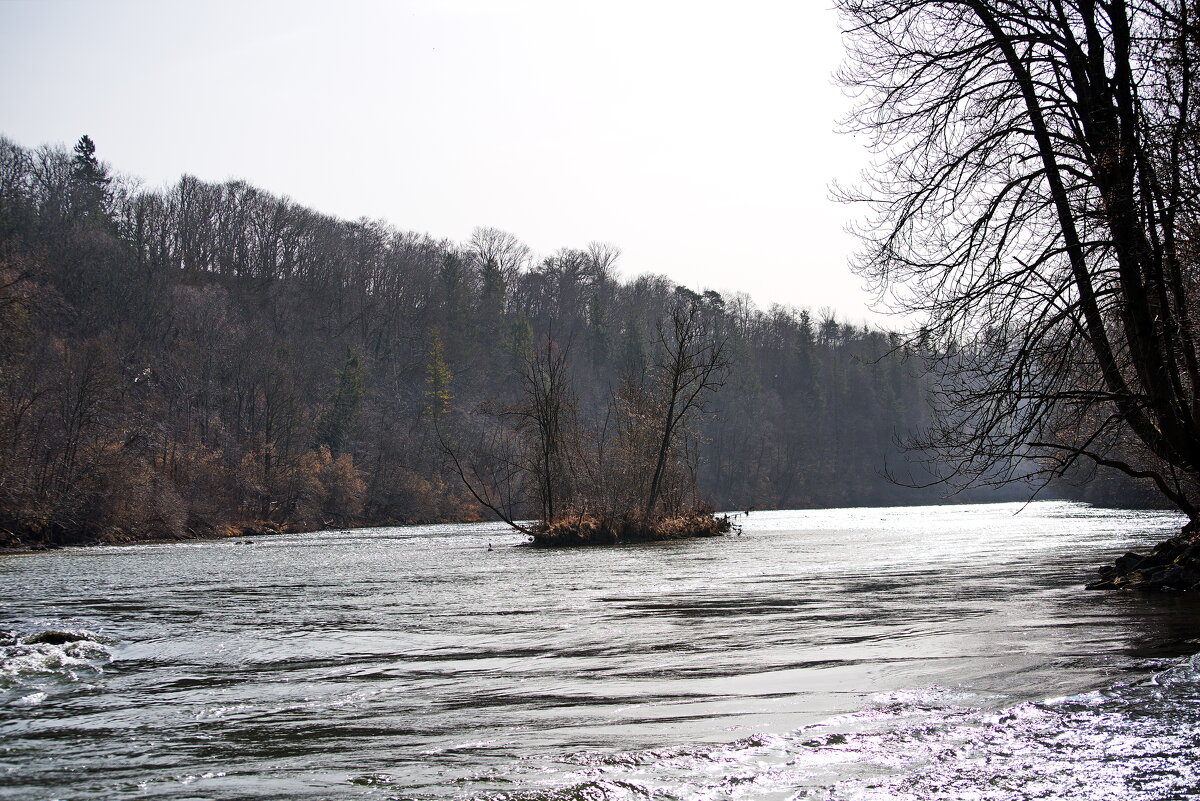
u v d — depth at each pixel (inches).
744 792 230.7
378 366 4099.4
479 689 370.9
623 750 271.4
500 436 3319.4
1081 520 1973.4
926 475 4781.0
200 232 4131.4
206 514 2573.8
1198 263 604.7
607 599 709.9
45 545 1923.0
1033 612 543.2
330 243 4483.3
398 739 292.7
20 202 3166.8
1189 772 237.8
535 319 4972.9
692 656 435.2
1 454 1952.5
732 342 4719.5
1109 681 339.9
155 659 459.2
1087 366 689.0
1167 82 594.2
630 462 1852.9
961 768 245.8
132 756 278.5
